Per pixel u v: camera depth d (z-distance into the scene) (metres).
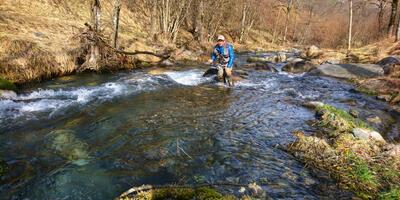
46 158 6.51
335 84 15.85
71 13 26.22
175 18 34.09
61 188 5.46
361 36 61.06
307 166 6.36
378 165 6.30
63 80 13.35
